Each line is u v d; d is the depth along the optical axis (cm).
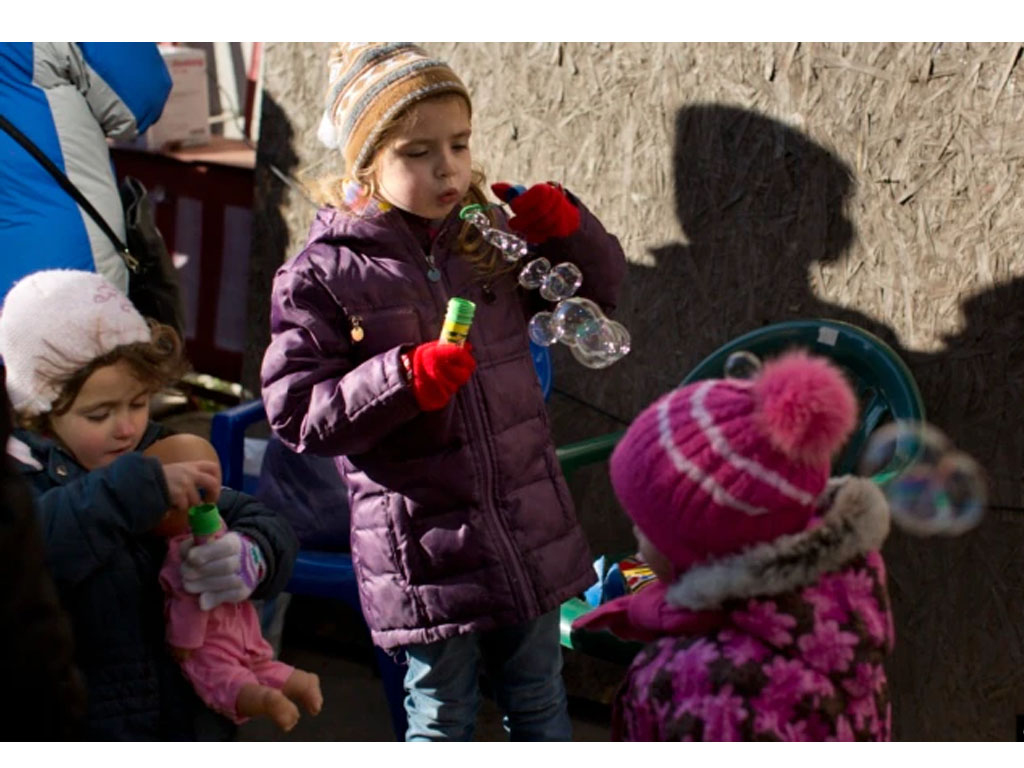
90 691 194
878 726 159
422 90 225
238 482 313
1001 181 272
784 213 300
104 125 352
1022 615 282
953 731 293
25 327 196
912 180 283
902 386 274
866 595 158
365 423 220
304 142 372
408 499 236
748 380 162
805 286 300
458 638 243
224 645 203
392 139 227
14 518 144
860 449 286
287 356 230
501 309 243
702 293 315
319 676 346
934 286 284
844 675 154
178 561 199
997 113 271
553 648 248
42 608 145
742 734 152
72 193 336
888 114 284
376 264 233
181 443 210
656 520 158
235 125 504
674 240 317
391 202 234
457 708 246
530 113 332
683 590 158
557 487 246
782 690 153
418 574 238
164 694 201
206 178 438
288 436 230
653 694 161
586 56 321
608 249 251
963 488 281
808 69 292
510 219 242
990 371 279
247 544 204
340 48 242
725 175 307
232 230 436
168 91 364
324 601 363
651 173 317
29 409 198
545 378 320
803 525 157
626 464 161
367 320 231
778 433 149
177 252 448
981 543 284
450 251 241
